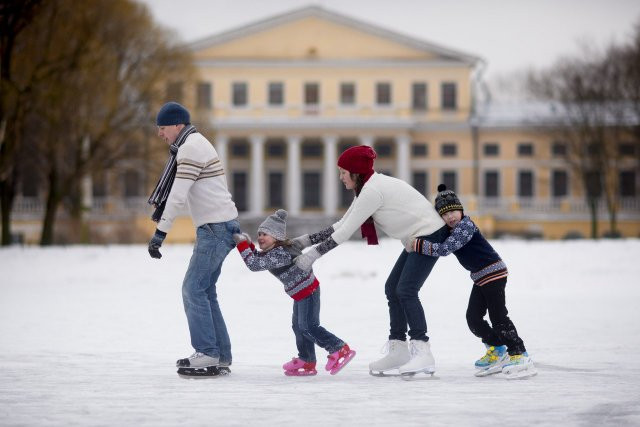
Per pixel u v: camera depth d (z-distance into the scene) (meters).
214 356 19.75
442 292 46.38
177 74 115.75
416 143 172.62
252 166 169.12
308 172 172.75
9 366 21.66
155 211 20.30
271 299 42.84
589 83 149.25
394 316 20.25
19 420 14.85
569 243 89.88
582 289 48.34
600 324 31.42
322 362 22.88
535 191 171.88
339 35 170.25
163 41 114.25
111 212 151.12
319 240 20.34
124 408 15.94
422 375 19.77
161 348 25.52
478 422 14.51
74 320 33.78
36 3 68.81
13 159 94.75
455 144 172.62
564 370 20.61
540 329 29.89
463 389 18.02
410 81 170.88
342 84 170.75
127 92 109.19
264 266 19.66
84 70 96.44
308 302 19.92
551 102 168.25
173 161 20.08
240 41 170.25
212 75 169.88
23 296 45.34
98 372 20.66
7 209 107.94
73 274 61.22
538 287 49.75
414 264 19.59
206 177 19.89
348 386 18.55
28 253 83.88
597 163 147.62
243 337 28.39
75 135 105.62
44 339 27.78
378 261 72.31
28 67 89.00
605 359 22.56
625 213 161.12
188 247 98.06
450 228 20.08
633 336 27.84
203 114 125.06
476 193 171.75
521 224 163.62
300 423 14.48
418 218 19.75
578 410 15.52
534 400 16.59
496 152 172.12
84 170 107.81
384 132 165.75
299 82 170.25
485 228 159.12
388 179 20.05
